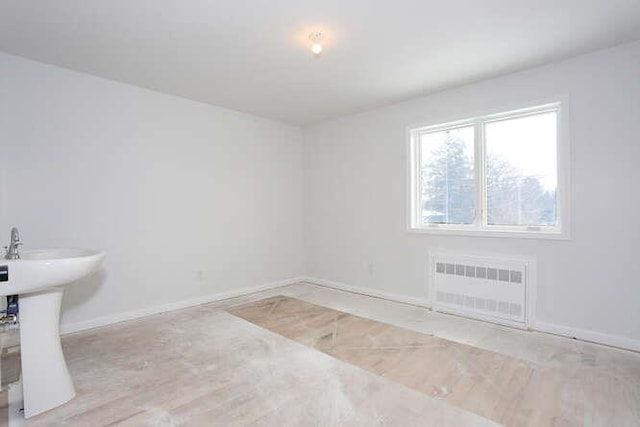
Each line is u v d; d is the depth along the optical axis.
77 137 2.98
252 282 4.37
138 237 3.36
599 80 2.60
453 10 2.08
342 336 2.82
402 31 2.33
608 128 2.57
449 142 3.54
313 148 4.84
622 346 2.53
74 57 2.71
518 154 3.11
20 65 2.69
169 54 2.66
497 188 3.24
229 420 1.71
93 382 2.09
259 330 2.97
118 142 3.22
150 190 3.44
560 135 2.79
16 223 2.68
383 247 4.03
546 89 2.84
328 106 3.97
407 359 2.38
